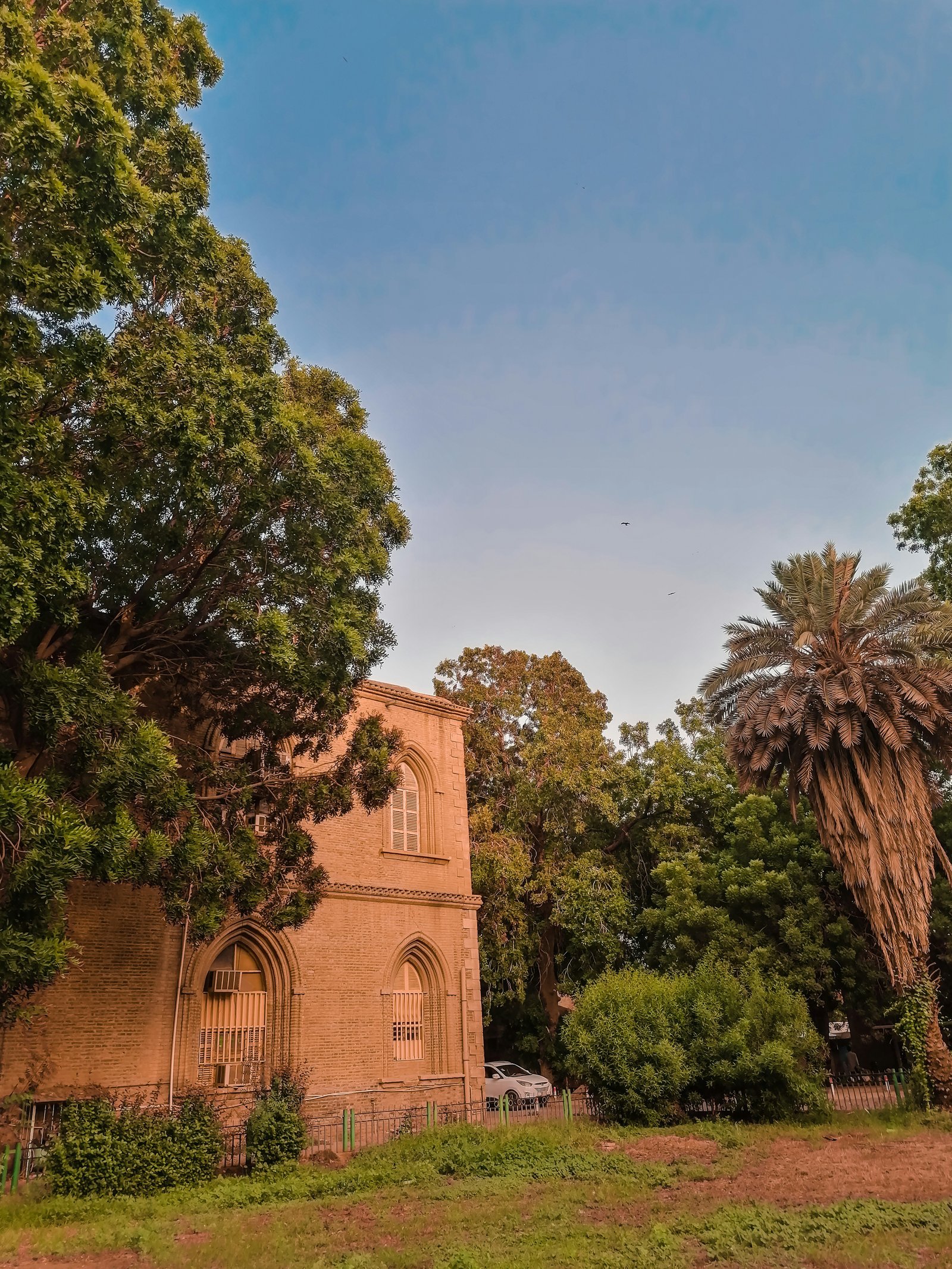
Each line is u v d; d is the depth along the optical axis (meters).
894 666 22.28
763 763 22.44
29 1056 16.09
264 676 15.70
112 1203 12.74
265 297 16.28
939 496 31.22
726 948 27.70
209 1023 19.11
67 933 16.39
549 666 36.81
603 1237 10.43
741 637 24.33
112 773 11.90
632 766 34.84
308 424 15.62
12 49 10.56
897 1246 9.50
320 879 17.48
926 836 21.83
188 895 14.45
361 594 17.20
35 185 10.64
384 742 18.27
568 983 31.97
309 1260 9.88
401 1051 22.38
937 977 23.61
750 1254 9.46
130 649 15.58
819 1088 19.78
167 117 14.48
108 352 11.77
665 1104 19.45
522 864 30.47
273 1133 15.56
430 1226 11.38
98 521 13.17
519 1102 25.81
